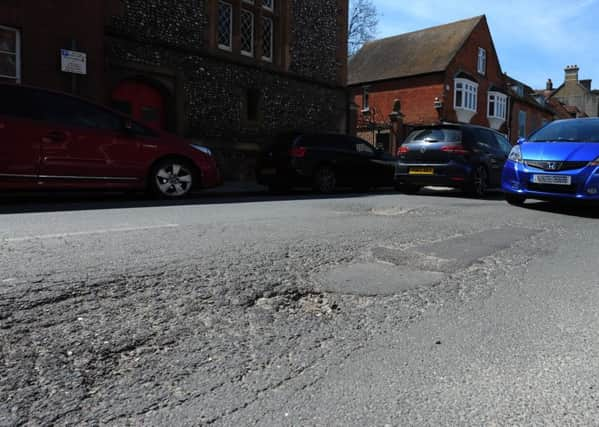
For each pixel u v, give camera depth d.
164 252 3.66
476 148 9.70
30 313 2.39
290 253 3.87
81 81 10.14
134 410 1.71
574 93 53.72
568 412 1.81
